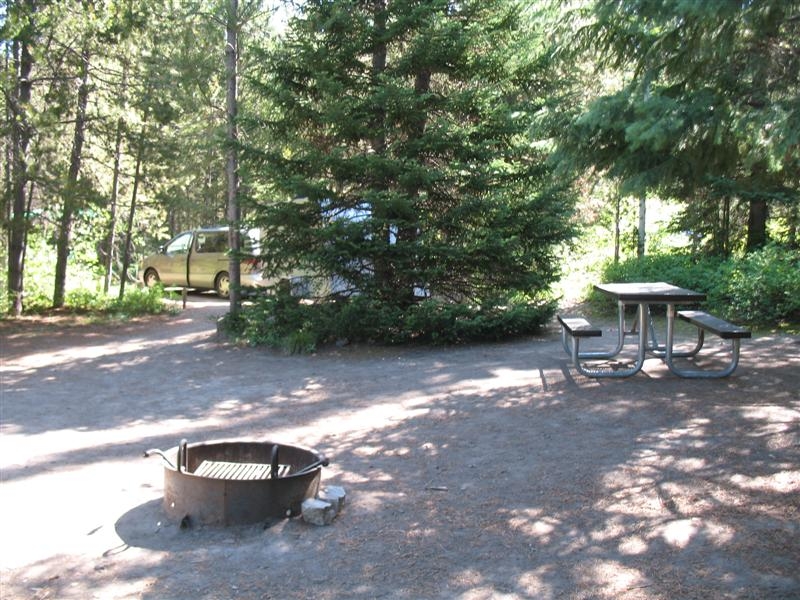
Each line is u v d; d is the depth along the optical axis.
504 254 10.25
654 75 5.89
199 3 12.91
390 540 4.01
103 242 22.25
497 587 3.46
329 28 10.48
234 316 12.03
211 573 3.66
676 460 5.11
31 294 16.89
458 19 10.93
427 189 10.52
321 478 5.07
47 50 13.84
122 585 3.55
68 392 8.33
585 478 4.85
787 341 9.82
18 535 4.14
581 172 6.79
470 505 4.48
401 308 10.66
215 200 20.98
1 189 14.03
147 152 15.25
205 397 7.88
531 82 10.91
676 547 3.79
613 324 12.52
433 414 6.70
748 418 6.05
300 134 10.90
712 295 12.72
